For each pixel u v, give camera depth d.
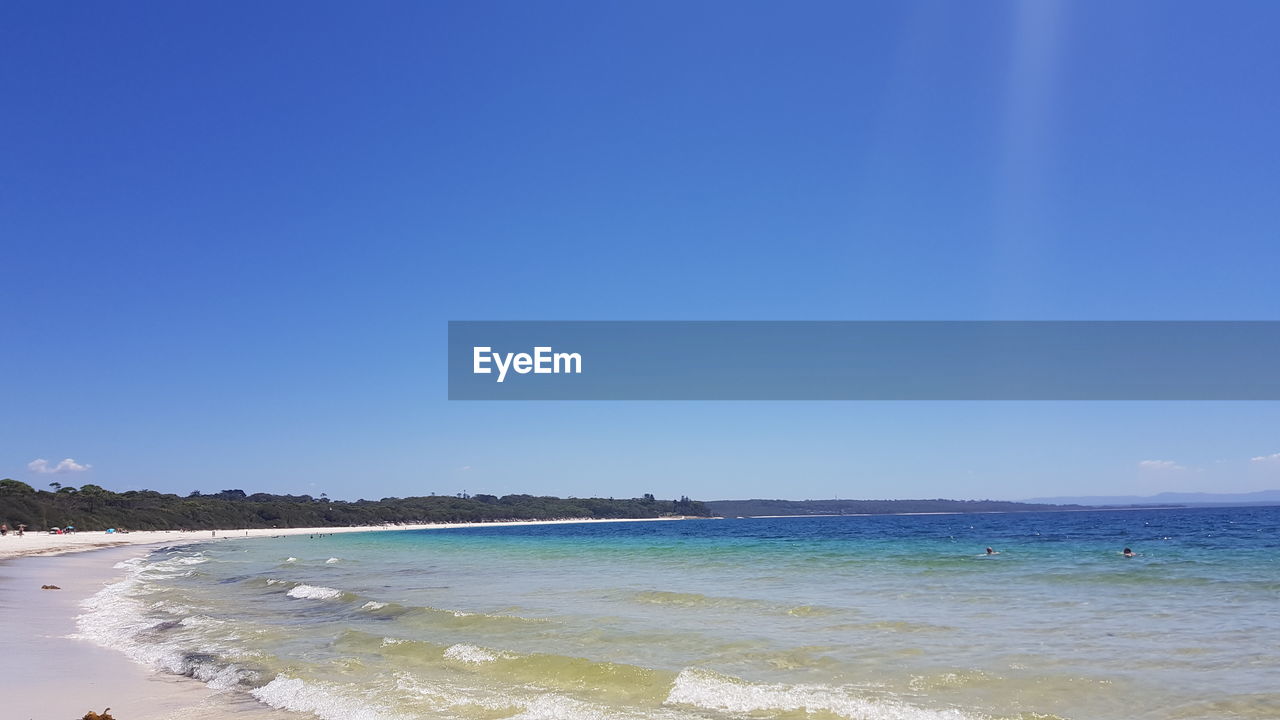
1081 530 72.94
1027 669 12.12
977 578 26.77
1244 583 23.17
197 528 136.75
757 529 118.19
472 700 11.10
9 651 15.64
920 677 11.78
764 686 11.28
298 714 10.68
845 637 15.32
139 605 23.62
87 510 118.94
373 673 12.97
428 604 21.83
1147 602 19.50
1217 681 11.16
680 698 10.93
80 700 11.56
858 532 85.00
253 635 17.11
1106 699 10.38
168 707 11.09
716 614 18.94
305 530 154.62
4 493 108.00
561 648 14.77
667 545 62.88
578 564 40.03
